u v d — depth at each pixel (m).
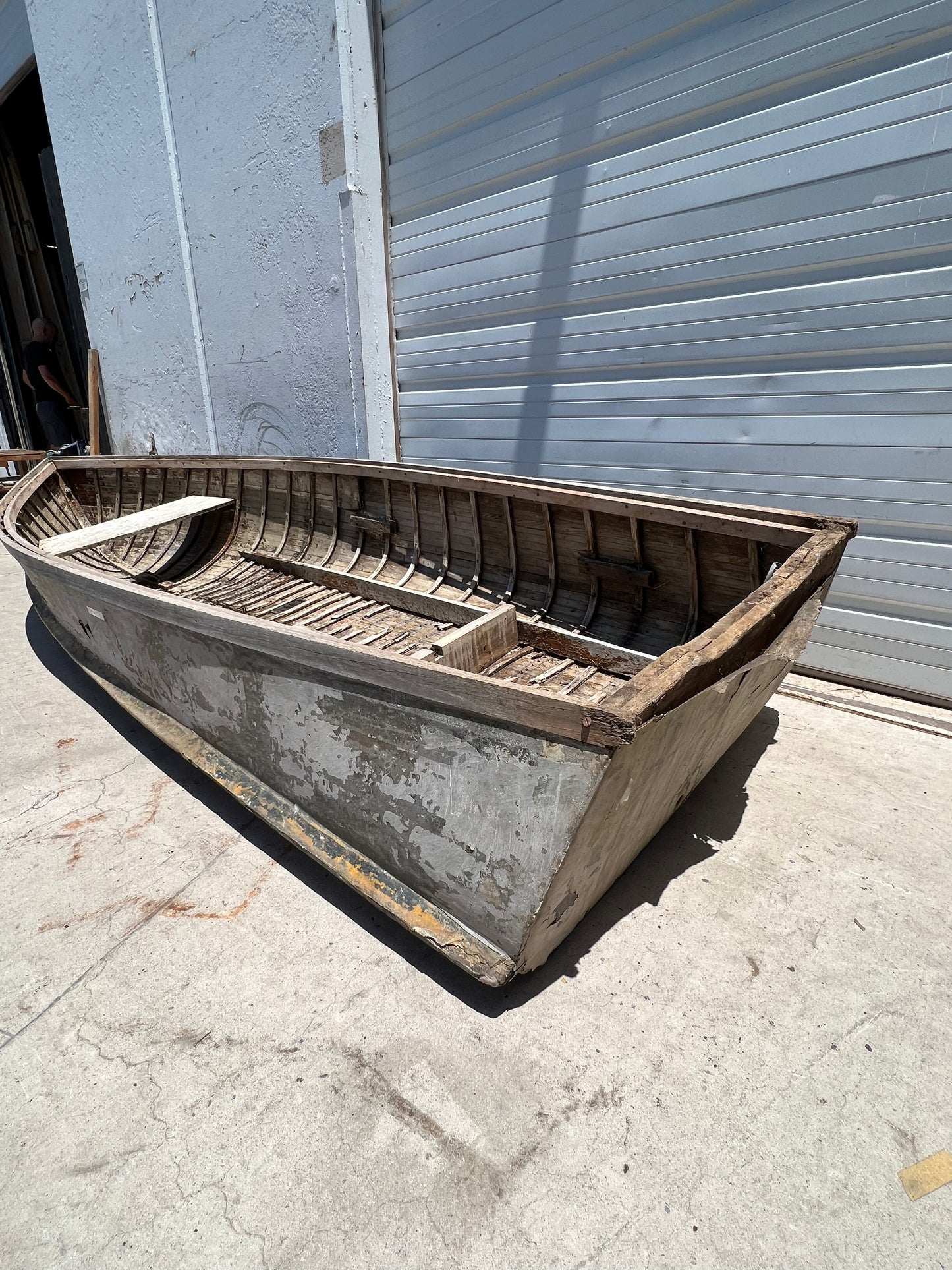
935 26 2.19
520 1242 1.12
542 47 3.14
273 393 5.44
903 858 2.02
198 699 2.21
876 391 2.64
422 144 3.85
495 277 3.71
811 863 2.00
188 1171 1.23
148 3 5.08
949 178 2.29
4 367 9.98
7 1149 1.28
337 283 4.47
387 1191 1.20
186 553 4.45
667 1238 1.13
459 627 3.04
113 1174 1.23
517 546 3.14
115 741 2.74
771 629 1.71
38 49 6.61
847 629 3.03
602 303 3.31
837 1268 1.09
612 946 1.73
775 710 2.94
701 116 2.78
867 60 2.36
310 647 1.62
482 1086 1.38
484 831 1.40
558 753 1.23
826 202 2.56
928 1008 1.54
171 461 4.60
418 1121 1.32
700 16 2.66
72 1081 1.40
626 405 3.37
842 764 2.50
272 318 5.16
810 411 2.82
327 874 1.98
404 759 1.53
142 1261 1.10
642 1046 1.46
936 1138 1.27
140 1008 1.56
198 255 5.64
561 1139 1.28
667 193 2.94
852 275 2.60
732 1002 1.56
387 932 1.78
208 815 2.26
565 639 2.65
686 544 2.51
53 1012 1.55
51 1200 1.19
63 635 3.34
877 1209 1.16
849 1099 1.35
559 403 3.64
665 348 3.15
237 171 4.94
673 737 1.39
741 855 2.04
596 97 3.04
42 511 4.31
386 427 4.70
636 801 1.46
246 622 1.79
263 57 4.37
